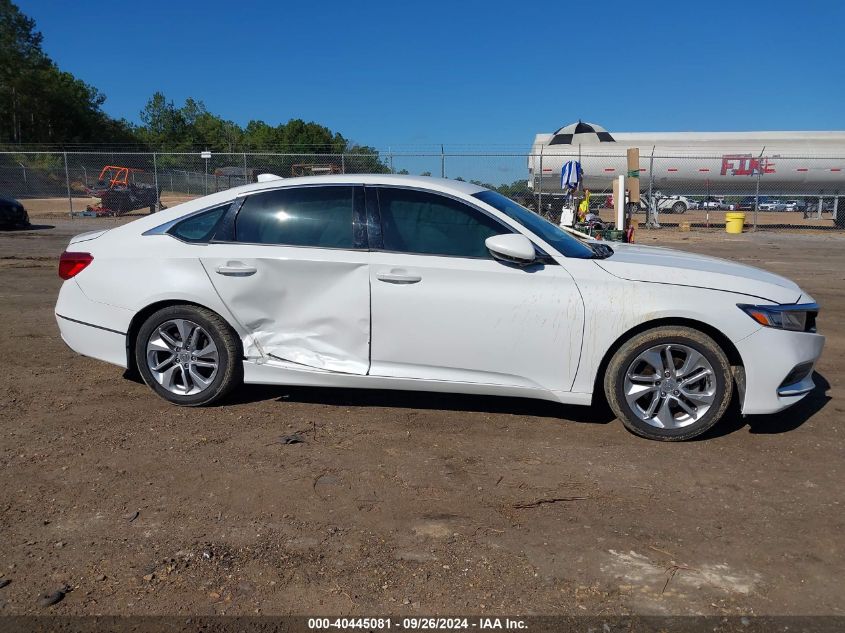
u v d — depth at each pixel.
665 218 31.66
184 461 3.85
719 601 2.65
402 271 4.28
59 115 63.25
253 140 74.62
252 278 4.46
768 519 3.28
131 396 4.89
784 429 4.40
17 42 64.50
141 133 72.12
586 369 4.17
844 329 7.40
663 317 4.06
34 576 2.76
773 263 13.88
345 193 4.53
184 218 4.71
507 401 4.89
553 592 2.70
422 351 4.32
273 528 3.15
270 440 4.15
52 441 4.09
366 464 3.84
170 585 2.72
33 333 6.71
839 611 2.60
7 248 14.34
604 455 3.99
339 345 4.43
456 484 3.62
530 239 4.28
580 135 27.98
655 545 3.04
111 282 4.67
